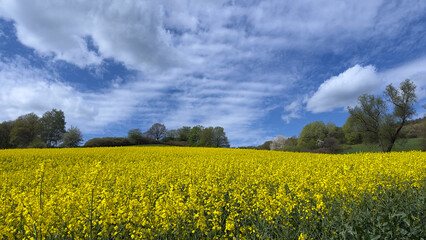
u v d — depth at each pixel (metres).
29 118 61.66
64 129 66.75
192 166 11.98
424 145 36.25
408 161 11.93
